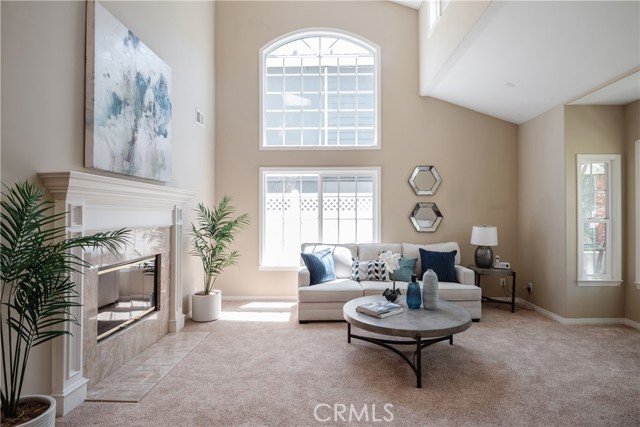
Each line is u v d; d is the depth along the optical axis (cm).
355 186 507
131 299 298
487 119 498
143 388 240
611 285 391
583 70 327
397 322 265
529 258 466
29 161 193
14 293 183
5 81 179
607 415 208
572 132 397
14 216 166
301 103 517
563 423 200
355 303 322
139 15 303
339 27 505
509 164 496
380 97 500
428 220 493
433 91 474
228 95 503
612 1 240
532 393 234
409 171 498
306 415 208
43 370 203
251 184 500
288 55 518
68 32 220
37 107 198
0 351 180
